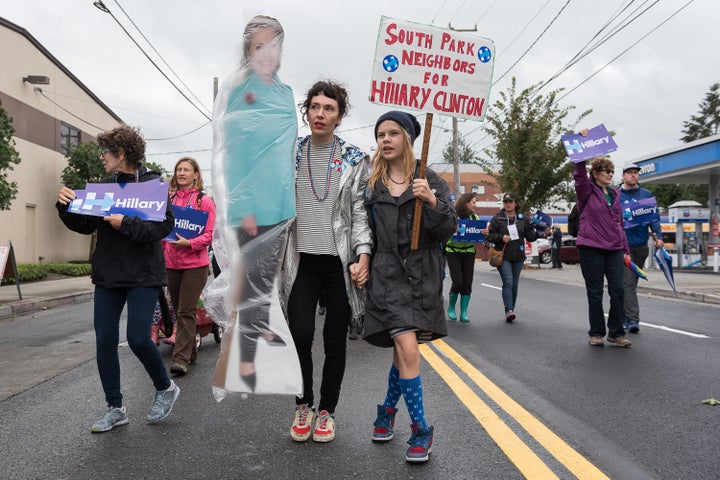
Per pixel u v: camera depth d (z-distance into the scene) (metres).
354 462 3.09
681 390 4.43
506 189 25.75
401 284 3.11
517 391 4.49
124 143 3.74
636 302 7.04
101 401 4.38
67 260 24.45
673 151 20.20
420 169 3.13
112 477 2.93
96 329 3.67
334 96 3.37
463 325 7.99
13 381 5.11
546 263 29.42
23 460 3.16
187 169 5.45
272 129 3.27
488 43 3.40
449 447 3.29
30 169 20.86
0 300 12.02
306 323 3.34
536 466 3.00
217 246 3.32
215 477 2.91
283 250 3.27
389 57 3.32
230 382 3.23
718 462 3.04
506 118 25.00
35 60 21.14
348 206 3.36
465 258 8.26
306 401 3.44
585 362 5.46
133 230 3.47
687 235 26.61
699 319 8.16
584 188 6.13
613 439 3.40
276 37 3.29
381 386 4.68
